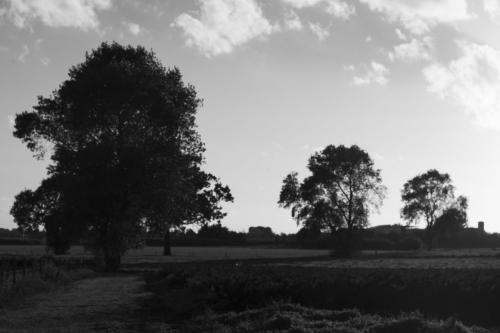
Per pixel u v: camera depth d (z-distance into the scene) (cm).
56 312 2406
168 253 10825
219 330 1873
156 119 5400
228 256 10381
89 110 5366
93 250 5553
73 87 5334
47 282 3541
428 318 2117
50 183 5859
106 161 5212
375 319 1855
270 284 2758
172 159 5434
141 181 5206
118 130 5541
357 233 10488
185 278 3619
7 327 1991
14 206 6262
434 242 15062
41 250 10619
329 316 1986
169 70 5741
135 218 5359
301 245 14975
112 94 5244
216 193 9775
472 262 7338
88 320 2189
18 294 2919
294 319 1842
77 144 5706
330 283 2630
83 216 5328
